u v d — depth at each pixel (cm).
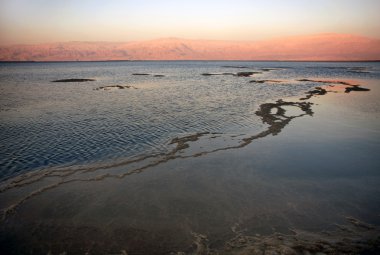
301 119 2153
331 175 1184
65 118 2233
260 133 1778
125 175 1197
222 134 1770
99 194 1040
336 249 732
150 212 923
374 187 1078
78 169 1262
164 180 1147
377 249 730
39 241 793
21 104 2878
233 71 9962
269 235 801
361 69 11094
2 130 1878
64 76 7112
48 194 1041
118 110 2556
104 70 10631
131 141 1641
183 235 809
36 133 1808
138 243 779
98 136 1734
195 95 3534
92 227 852
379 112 2448
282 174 1195
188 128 1914
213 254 730
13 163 1320
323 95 3525
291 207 944
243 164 1300
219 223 861
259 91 3962
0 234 824
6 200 1002
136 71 9856
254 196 1017
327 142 1600
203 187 1087
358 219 874
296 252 723
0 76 6956
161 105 2809
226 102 2973
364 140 1636
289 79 6166
